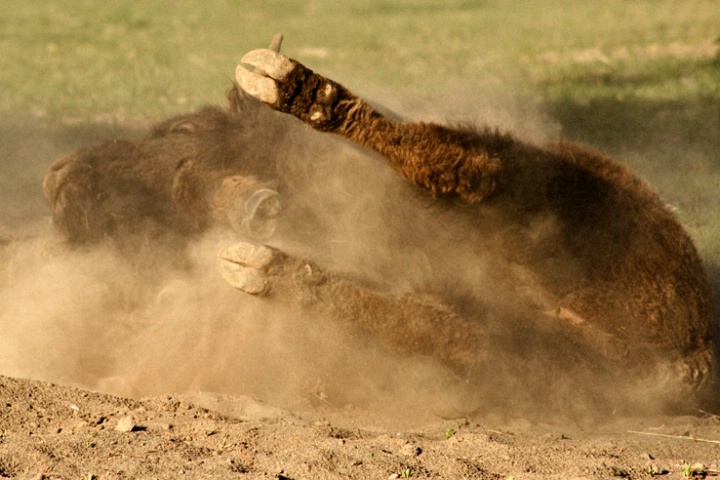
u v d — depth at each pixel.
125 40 95.88
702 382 23.05
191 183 23.61
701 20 98.00
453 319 21.17
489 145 20.14
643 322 22.23
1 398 19.91
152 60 82.38
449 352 21.14
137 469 16.66
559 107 59.19
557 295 22.09
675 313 22.30
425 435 19.69
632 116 57.25
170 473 16.53
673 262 22.25
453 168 19.50
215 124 24.80
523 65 78.19
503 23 104.81
